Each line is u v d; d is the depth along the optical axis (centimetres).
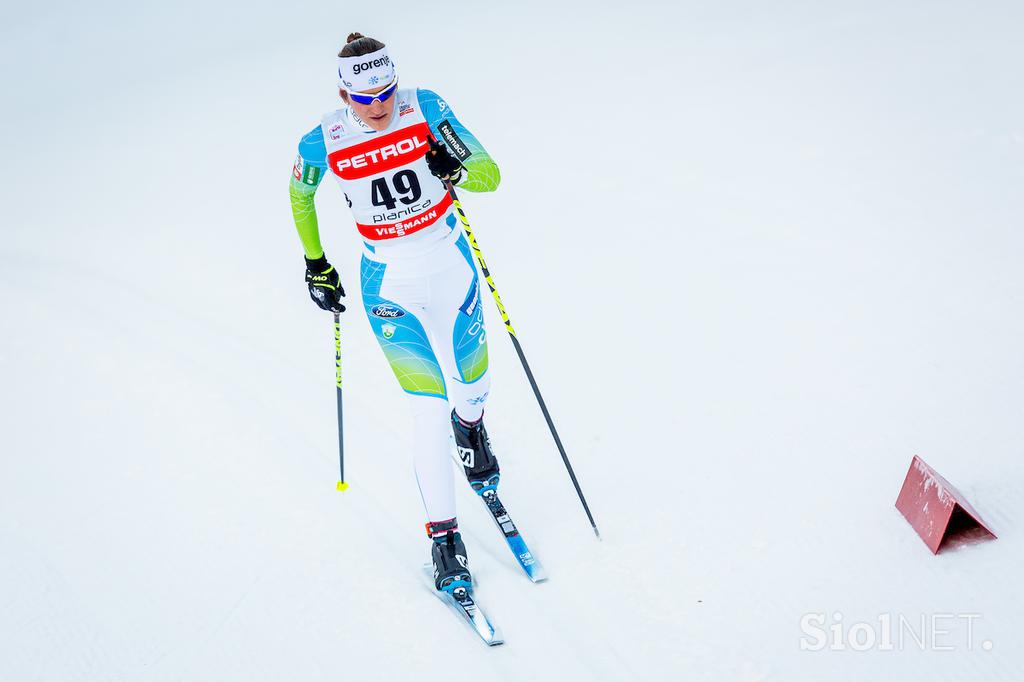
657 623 1045
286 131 3209
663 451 1335
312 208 1138
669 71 3186
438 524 1125
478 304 1181
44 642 1108
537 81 3281
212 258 2261
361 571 1186
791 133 2453
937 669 941
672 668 984
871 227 1881
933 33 3078
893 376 1410
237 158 3012
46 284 2220
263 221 2464
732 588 1077
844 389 1401
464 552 1136
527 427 1438
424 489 1120
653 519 1205
